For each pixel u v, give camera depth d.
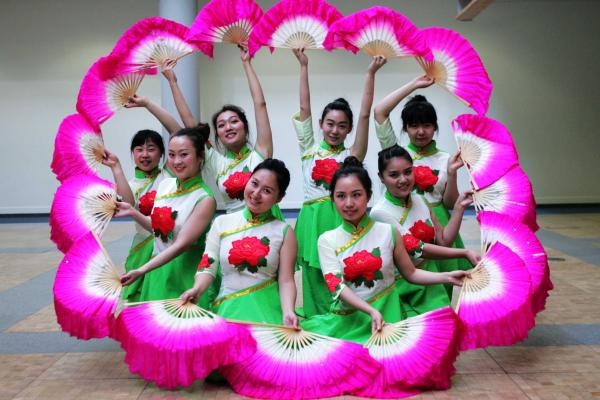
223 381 2.64
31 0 10.54
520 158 10.83
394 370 2.48
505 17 10.55
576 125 10.77
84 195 2.98
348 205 2.74
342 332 2.79
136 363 2.46
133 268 3.39
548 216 9.50
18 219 10.51
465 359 2.90
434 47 3.21
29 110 10.74
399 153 3.08
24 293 4.57
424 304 3.14
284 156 10.72
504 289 2.66
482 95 3.18
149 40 3.18
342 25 3.10
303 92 3.68
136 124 10.70
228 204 3.50
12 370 2.83
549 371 2.72
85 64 10.64
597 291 4.31
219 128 3.42
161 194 3.08
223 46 10.52
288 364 2.50
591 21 10.58
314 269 3.60
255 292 2.77
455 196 3.47
